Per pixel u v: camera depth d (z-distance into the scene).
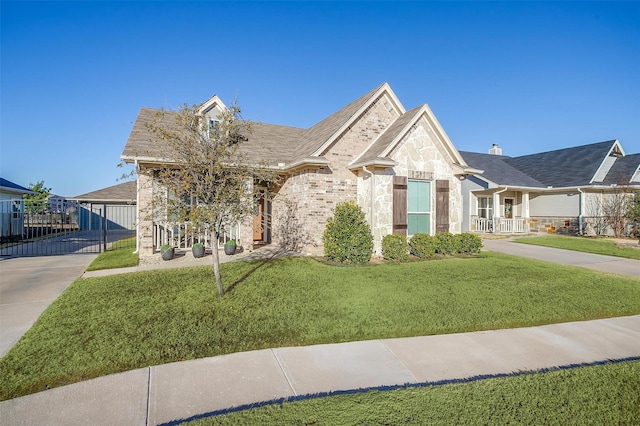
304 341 4.89
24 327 5.41
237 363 4.23
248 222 13.28
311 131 17.03
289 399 3.46
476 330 5.51
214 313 5.89
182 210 6.83
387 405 3.31
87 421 3.09
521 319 5.91
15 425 3.04
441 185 13.14
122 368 4.07
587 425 3.05
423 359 4.42
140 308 6.12
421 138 12.89
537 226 24.38
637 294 7.63
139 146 11.59
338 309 6.15
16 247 16.06
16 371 3.95
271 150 15.15
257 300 6.63
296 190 13.47
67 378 3.84
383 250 11.53
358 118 13.42
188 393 3.56
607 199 21.70
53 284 8.29
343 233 10.59
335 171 12.94
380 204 12.05
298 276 8.67
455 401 3.39
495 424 3.03
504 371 4.14
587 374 3.98
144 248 11.91
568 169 24.06
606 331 5.54
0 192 20.28
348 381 3.85
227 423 3.02
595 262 12.41
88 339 4.79
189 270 9.44
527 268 10.19
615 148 24.42
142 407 3.31
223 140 7.03
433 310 6.18
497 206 22.67
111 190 31.11
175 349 4.52
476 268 9.98
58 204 23.36
